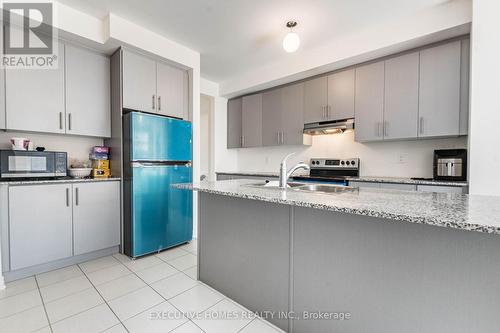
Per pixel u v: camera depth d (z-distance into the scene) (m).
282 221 1.48
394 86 2.69
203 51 3.12
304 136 3.54
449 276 0.98
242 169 4.75
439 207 1.01
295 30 2.62
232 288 1.78
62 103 2.39
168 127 2.76
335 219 1.27
